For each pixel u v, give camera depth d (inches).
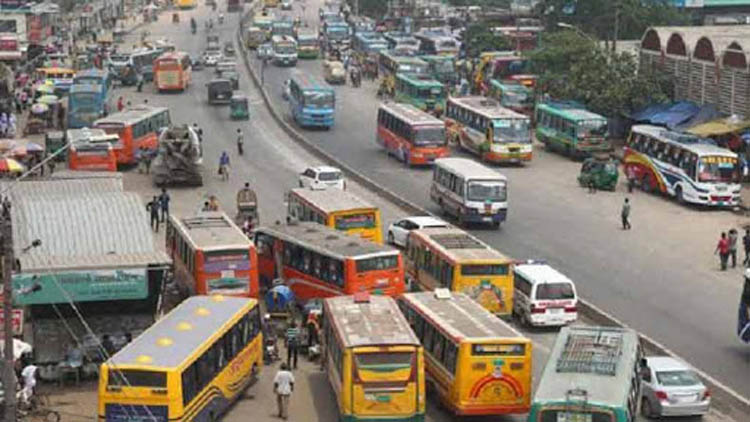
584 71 4143.7
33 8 6023.6
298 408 1636.3
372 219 2362.2
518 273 2065.7
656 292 2274.9
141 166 3538.4
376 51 6117.1
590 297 2225.6
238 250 1973.4
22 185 2381.9
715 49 3676.2
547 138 3956.7
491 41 6087.6
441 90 4574.3
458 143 3941.9
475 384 1523.1
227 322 1620.3
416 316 1702.8
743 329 1844.2
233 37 7450.8
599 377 1369.3
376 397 1477.6
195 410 1480.1
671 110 3821.4
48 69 5014.8
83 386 1715.1
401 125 3666.3
